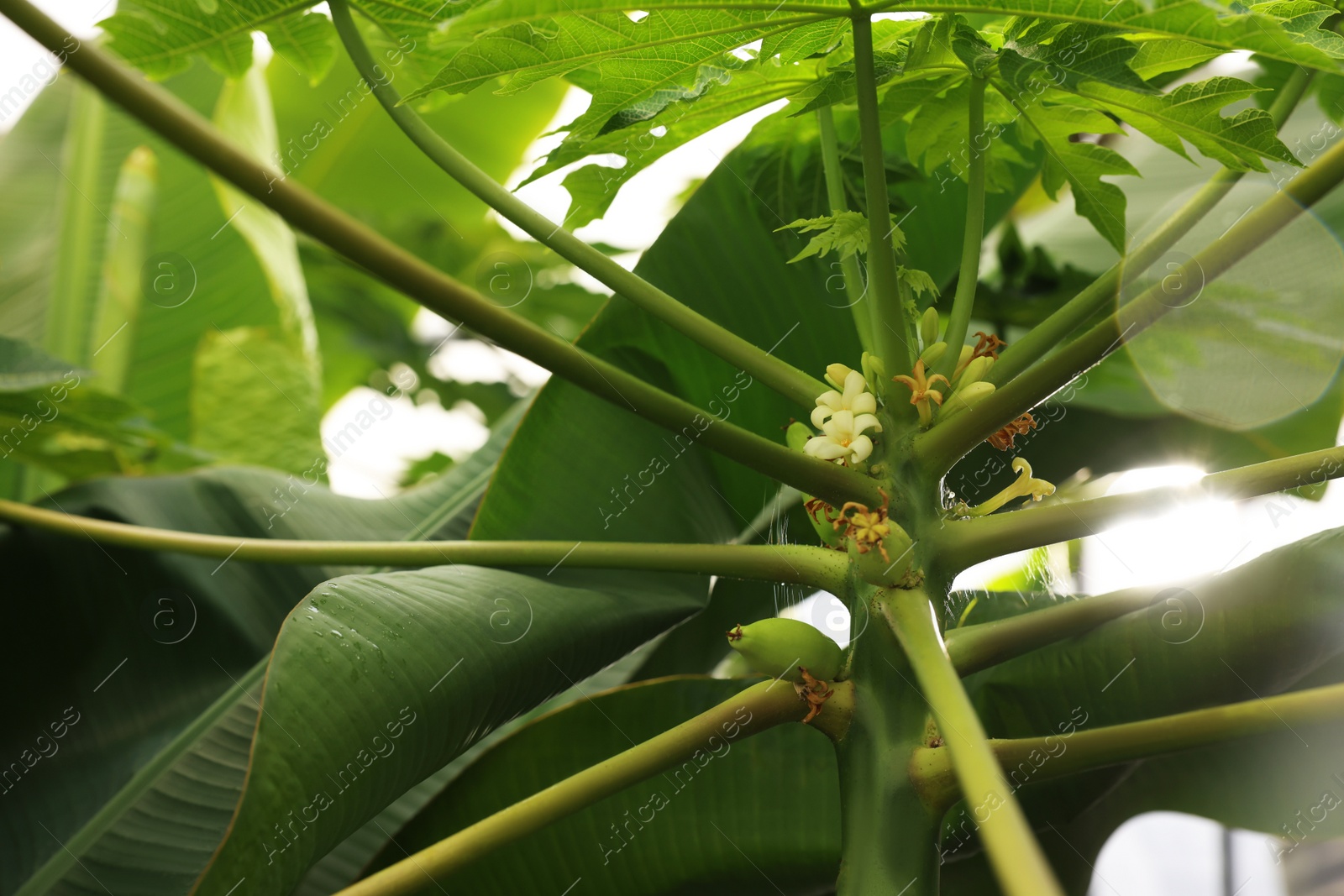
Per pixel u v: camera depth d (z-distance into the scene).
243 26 0.61
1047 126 0.57
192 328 1.08
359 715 0.52
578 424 0.72
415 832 0.67
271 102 1.29
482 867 0.67
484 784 0.66
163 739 0.73
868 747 0.51
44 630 0.74
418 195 1.32
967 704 0.43
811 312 0.73
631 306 0.73
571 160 0.57
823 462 0.52
